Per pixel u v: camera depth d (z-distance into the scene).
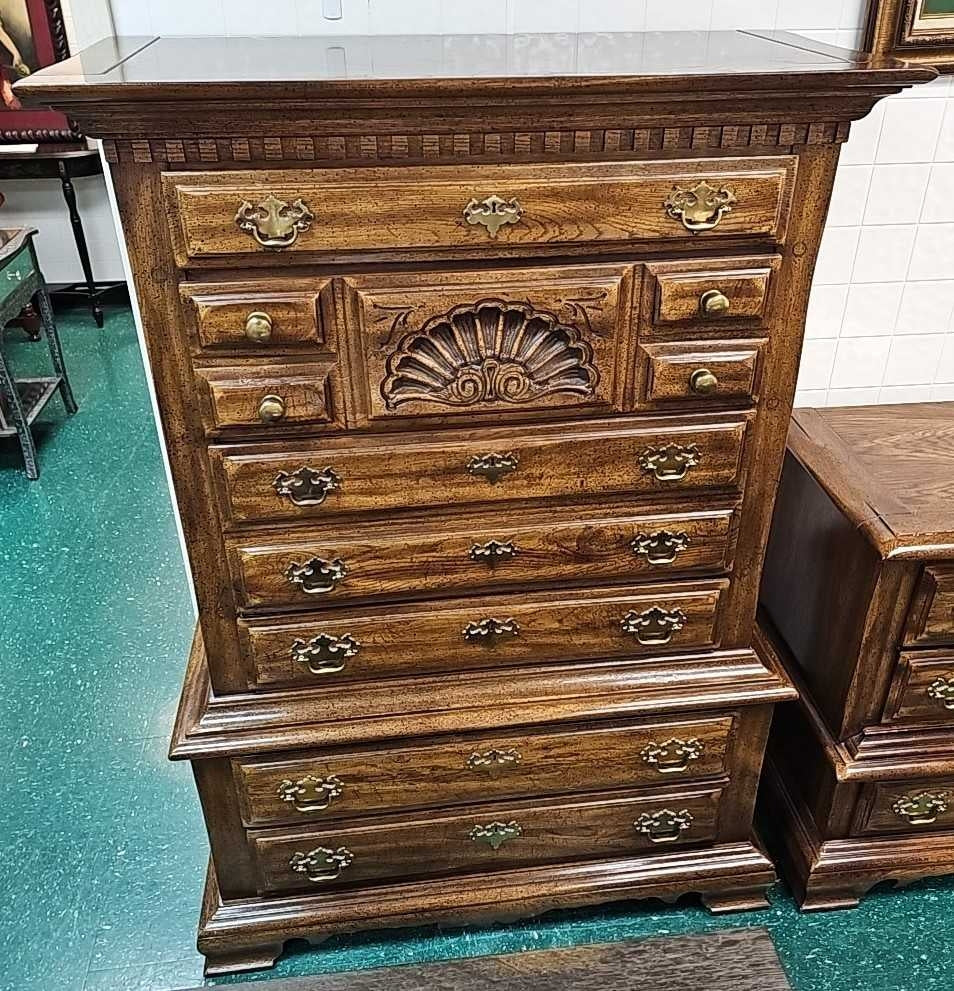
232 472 1.14
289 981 1.12
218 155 0.97
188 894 1.60
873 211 1.63
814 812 1.57
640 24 1.46
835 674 1.49
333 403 1.11
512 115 0.98
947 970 1.47
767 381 1.18
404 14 1.42
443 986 1.08
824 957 1.50
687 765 1.44
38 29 3.85
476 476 1.18
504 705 1.34
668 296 1.09
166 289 1.04
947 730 1.50
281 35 1.40
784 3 1.47
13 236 2.96
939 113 1.56
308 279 1.04
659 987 1.07
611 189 1.03
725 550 1.29
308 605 1.25
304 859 1.43
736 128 1.03
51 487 2.91
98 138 0.95
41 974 1.48
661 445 1.20
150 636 2.25
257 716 1.31
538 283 1.07
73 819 1.75
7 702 2.04
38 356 3.90
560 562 1.27
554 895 1.51
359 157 0.99
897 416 1.71
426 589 1.26
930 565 1.34
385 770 1.37
